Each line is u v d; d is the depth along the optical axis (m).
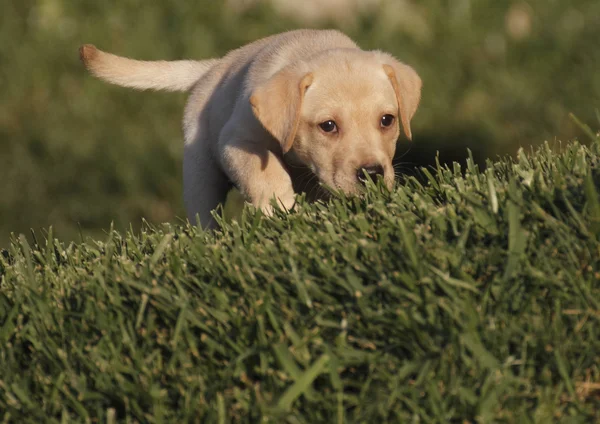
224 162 8.09
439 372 4.48
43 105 16.48
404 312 4.67
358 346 4.78
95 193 14.48
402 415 4.34
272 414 4.39
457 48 17.95
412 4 18.69
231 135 8.01
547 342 4.54
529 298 4.71
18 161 15.14
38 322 5.36
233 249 5.69
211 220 8.95
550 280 4.76
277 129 7.59
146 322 5.17
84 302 5.49
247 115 7.89
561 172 5.96
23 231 13.72
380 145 7.80
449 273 4.98
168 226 6.87
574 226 5.14
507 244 5.15
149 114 16.12
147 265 5.63
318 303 4.98
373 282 5.05
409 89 8.16
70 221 13.95
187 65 9.52
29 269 5.90
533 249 4.98
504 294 4.77
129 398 4.70
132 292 5.36
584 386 4.52
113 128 15.85
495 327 4.64
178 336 4.92
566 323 4.69
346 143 7.72
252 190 7.84
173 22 17.84
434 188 6.42
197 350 4.92
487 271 4.96
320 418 4.44
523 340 4.58
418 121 15.95
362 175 7.54
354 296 4.94
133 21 17.95
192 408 4.56
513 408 4.38
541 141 15.62
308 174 8.43
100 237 13.48
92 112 16.20
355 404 4.48
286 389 4.54
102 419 4.73
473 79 17.33
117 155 15.07
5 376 5.00
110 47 17.44
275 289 5.11
